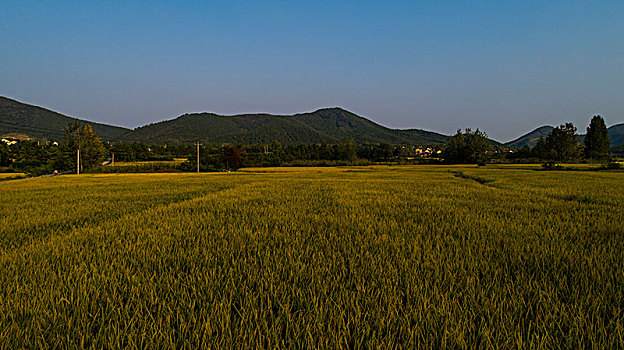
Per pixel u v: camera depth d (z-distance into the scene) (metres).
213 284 3.12
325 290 2.90
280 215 7.73
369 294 2.89
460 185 18.84
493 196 12.06
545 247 4.43
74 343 2.18
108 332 2.29
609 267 3.52
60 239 5.26
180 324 2.34
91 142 60.62
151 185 21.14
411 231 5.80
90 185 21.55
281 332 2.30
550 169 44.88
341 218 7.14
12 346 2.14
